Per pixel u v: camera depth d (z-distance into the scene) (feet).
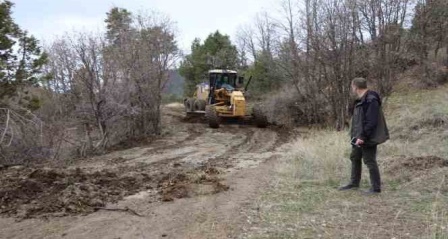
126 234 16.48
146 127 53.93
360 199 20.11
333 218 17.38
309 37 55.16
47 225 17.79
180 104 106.63
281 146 43.75
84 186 22.82
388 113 50.72
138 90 50.75
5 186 23.15
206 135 53.36
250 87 99.71
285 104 67.26
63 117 47.52
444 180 21.63
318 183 23.75
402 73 68.44
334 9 51.78
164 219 18.16
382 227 16.10
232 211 18.97
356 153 21.63
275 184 23.98
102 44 47.57
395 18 51.83
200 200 21.08
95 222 17.99
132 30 52.60
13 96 46.26
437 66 66.33
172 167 31.91
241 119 64.34
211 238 15.61
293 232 15.81
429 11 61.31
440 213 17.38
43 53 48.91
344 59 51.13
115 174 27.91
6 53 46.50
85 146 43.73
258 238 15.30
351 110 22.67
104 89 45.91
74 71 45.65
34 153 39.70
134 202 20.94
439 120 38.70
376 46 51.70
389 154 30.09
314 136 44.98
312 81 60.85
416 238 14.82
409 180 22.88
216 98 66.44
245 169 29.99
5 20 46.26
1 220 18.61
